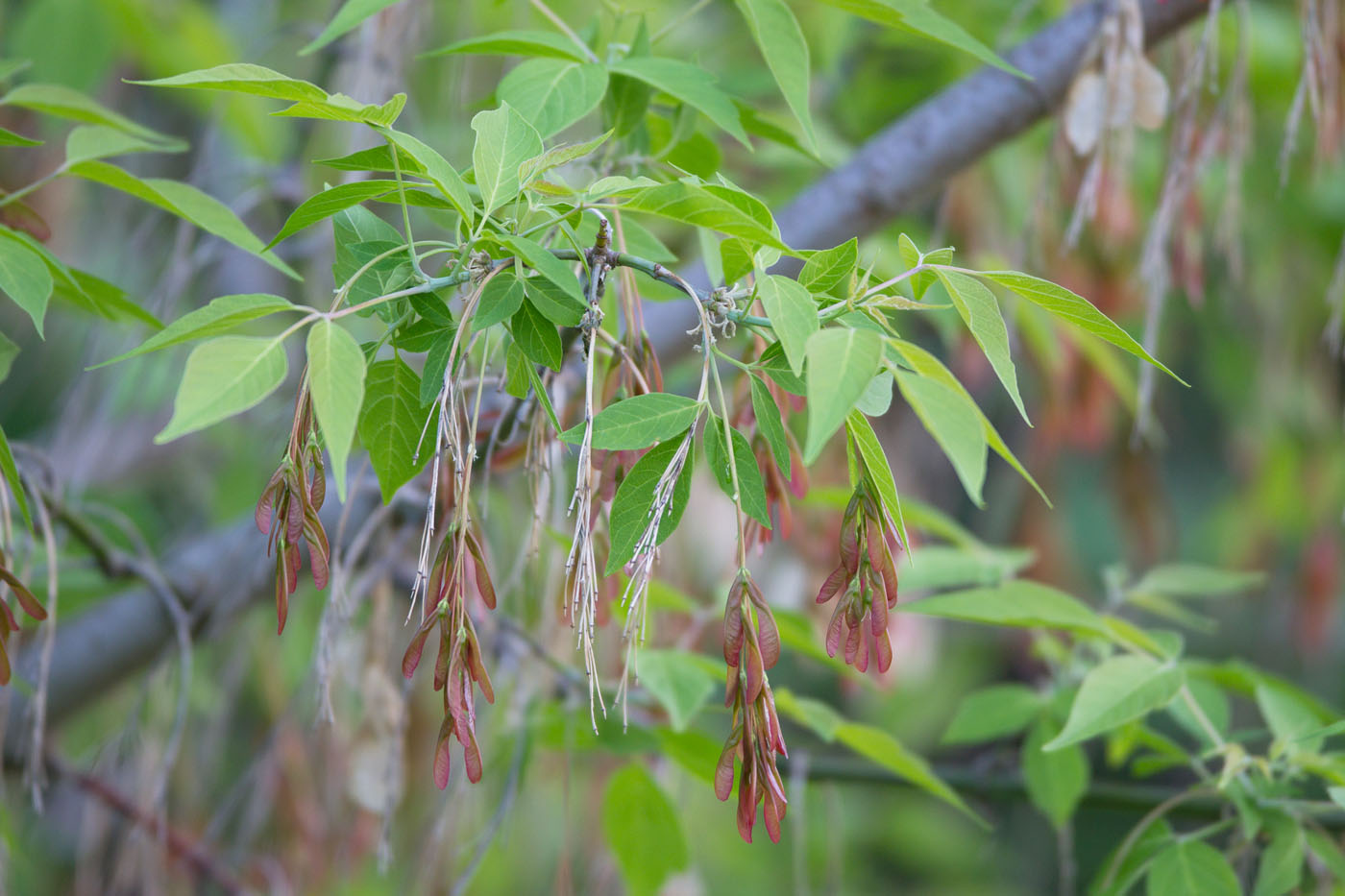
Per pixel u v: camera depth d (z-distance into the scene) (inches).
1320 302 147.6
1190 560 201.0
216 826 91.5
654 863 80.1
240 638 99.0
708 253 71.4
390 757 77.8
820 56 125.3
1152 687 74.0
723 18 136.3
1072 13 80.6
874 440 65.1
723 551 114.6
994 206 119.6
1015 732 90.9
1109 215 92.7
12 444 76.0
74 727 118.8
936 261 66.4
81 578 81.0
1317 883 78.4
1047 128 121.9
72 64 112.7
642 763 79.5
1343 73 84.0
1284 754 76.6
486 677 64.6
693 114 73.9
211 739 100.8
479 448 72.9
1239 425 163.3
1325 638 159.8
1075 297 65.2
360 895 118.0
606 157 72.7
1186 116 79.6
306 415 65.1
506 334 69.2
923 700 191.0
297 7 128.4
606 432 65.0
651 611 81.8
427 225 99.7
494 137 66.3
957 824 212.7
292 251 97.8
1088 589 187.8
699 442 68.6
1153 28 79.0
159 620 86.7
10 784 96.8
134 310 73.7
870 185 81.4
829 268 65.8
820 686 203.0
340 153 95.0
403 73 95.6
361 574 81.4
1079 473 199.5
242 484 120.7
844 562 65.6
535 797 117.1
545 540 78.9
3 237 69.9
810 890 179.5
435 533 73.0
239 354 63.3
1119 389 112.3
